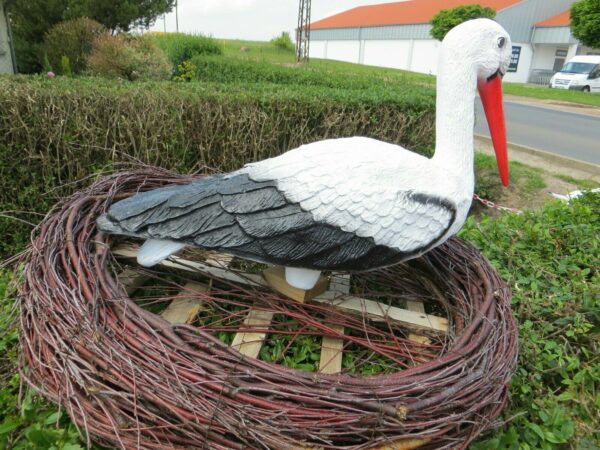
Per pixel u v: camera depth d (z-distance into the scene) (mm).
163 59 7066
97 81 3775
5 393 1567
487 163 5102
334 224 1430
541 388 1793
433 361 1417
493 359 1485
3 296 2012
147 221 1472
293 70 7043
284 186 1448
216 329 1681
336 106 3771
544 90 15406
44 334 1396
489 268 1900
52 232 1728
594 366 1896
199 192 1500
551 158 5949
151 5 11352
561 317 2129
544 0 20719
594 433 1656
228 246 1439
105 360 1287
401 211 1456
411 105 4035
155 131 3154
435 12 22094
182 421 1224
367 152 1512
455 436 1325
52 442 1369
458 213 1550
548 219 2922
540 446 1596
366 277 2062
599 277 2363
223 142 3420
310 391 1253
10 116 2695
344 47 26906
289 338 1816
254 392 1264
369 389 1279
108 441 1339
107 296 1455
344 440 1239
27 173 2838
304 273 1709
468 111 1590
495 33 1602
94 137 2941
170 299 1856
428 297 1958
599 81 16297
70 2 10133
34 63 9375
